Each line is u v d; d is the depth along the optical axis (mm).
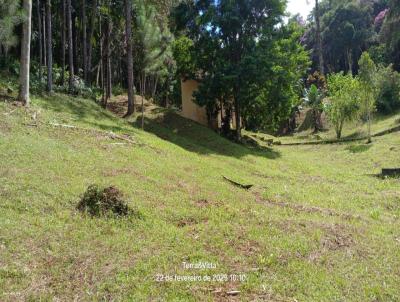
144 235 6691
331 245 6879
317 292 5160
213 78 21609
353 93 26703
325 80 39000
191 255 6055
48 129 13070
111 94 27203
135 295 4875
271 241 6777
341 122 27391
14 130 11883
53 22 27781
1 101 14305
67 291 4930
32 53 28188
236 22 21625
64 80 22156
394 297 5156
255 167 15367
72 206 7473
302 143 27562
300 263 6000
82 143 12453
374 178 15062
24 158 9516
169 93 33312
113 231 6691
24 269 5281
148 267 5578
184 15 23250
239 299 4938
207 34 22625
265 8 21828
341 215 9227
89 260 5672
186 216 7895
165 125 21562
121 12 27562
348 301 4984
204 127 22250
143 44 18453
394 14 33375
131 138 14758
